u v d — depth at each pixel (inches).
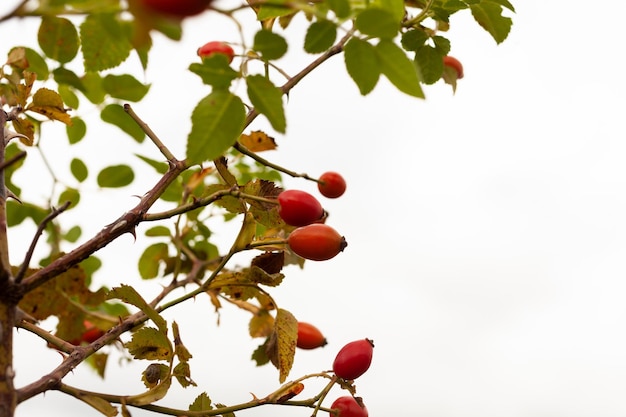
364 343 27.8
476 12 30.0
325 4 25.2
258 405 27.3
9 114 28.5
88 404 25.9
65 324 29.6
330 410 27.7
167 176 26.8
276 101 25.2
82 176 33.9
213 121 25.1
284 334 28.4
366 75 25.3
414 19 29.4
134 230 26.2
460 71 31.2
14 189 33.7
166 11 23.3
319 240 27.6
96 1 23.8
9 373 24.8
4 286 24.9
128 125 32.4
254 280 28.4
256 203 27.7
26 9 23.5
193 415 26.6
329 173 29.5
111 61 26.6
